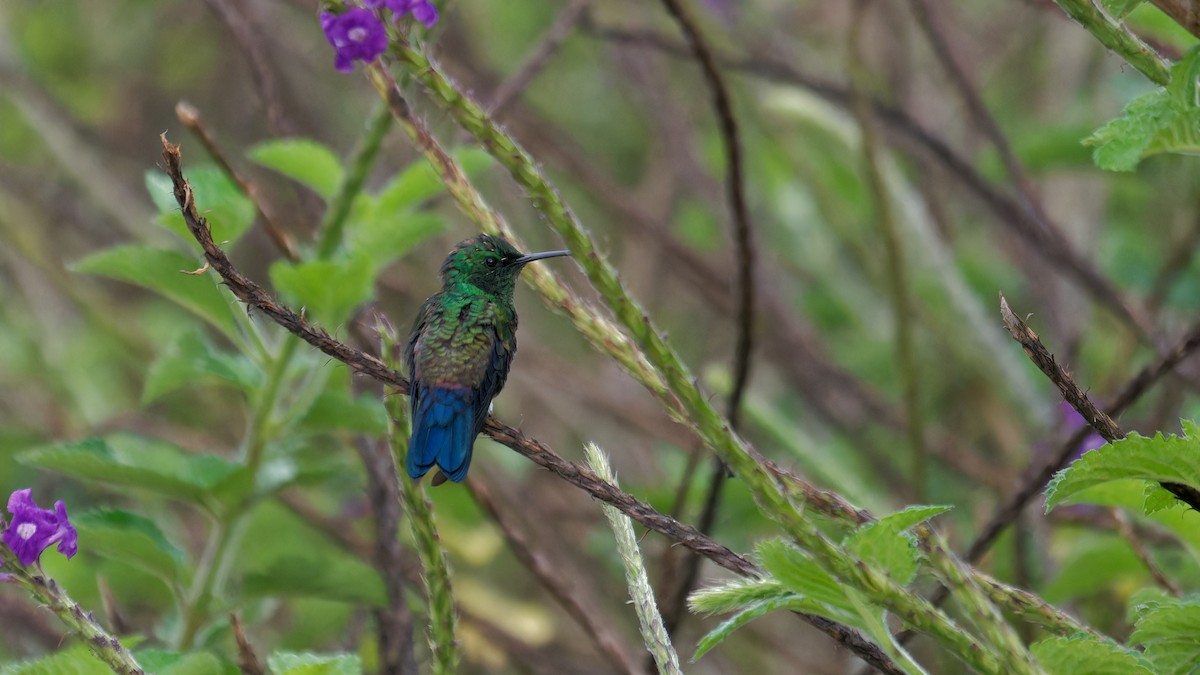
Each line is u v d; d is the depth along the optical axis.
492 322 7.35
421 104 7.00
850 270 13.97
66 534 4.54
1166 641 4.33
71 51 17.39
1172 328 11.85
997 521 6.30
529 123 13.34
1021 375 12.07
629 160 17.38
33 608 10.09
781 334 13.02
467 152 7.23
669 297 15.77
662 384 4.41
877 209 9.88
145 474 7.19
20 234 14.12
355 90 15.44
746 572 4.28
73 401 14.18
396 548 7.54
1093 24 4.08
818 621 4.60
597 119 17.41
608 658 7.29
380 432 7.37
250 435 7.40
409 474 4.99
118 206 14.72
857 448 12.25
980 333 12.17
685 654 11.68
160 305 16.05
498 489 11.34
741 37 14.20
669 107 14.59
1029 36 14.79
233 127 16.45
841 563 3.72
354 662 4.93
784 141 13.29
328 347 4.80
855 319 13.89
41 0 17.44
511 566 12.00
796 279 14.98
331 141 13.77
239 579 7.45
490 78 13.95
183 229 6.37
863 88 10.21
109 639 4.55
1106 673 3.90
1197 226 10.48
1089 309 12.82
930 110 14.01
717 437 3.81
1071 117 12.73
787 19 15.47
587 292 14.54
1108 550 6.83
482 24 16.62
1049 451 8.07
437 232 7.26
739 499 10.09
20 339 14.66
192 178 6.41
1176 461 4.08
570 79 17.25
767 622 12.38
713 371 10.43
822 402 12.56
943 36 11.14
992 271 13.86
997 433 11.89
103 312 14.60
